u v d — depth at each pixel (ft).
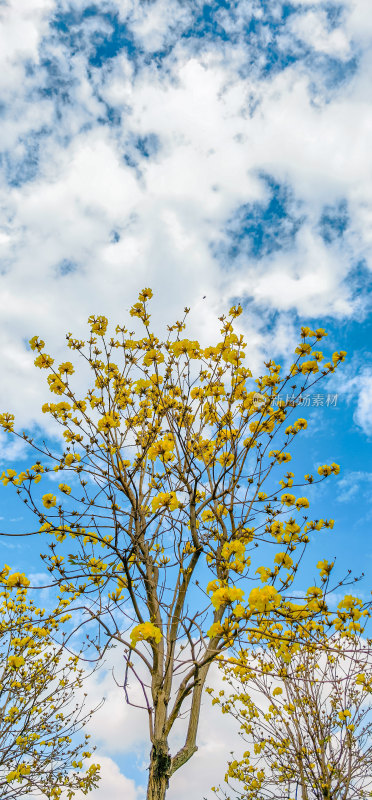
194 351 12.37
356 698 16.31
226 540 12.01
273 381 12.14
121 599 12.12
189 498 12.11
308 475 11.84
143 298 13.10
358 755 15.62
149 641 7.90
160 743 9.77
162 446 11.53
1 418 11.80
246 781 19.39
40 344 12.66
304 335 11.89
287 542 10.55
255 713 19.11
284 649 8.34
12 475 11.05
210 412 13.21
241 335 12.84
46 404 12.48
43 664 19.04
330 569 9.29
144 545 11.77
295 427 12.48
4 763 17.60
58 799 18.34
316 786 15.75
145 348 13.17
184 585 10.94
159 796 9.49
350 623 10.12
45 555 10.82
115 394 13.71
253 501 11.62
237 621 7.16
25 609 18.26
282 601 7.93
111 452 12.31
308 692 15.49
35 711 18.63
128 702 9.65
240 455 12.05
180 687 9.65
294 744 15.76
